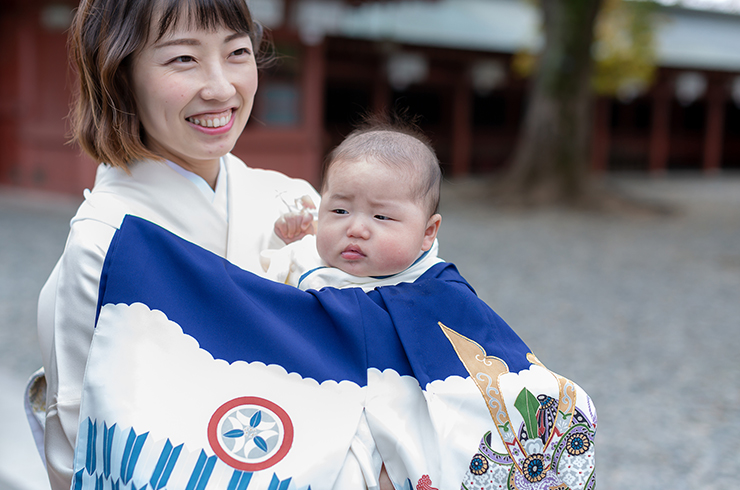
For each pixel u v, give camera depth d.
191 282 1.19
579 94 12.25
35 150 11.70
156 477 1.05
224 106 1.36
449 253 8.00
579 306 5.80
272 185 1.68
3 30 11.86
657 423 3.54
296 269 1.45
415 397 1.25
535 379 1.26
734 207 12.93
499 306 5.71
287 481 1.10
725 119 24.39
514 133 20.55
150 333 1.14
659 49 19.72
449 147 18.89
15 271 6.54
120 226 1.28
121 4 1.28
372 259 1.35
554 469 1.23
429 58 17.00
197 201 1.45
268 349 1.19
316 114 12.58
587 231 9.86
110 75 1.30
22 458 2.99
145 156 1.40
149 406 1.09
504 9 21.31
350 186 1.35
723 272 7.35
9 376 3.93
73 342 1.23
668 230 10.12
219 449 1.10
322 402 1.19
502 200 12.21
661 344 4.83
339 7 11.77
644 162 21.83
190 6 1.29
